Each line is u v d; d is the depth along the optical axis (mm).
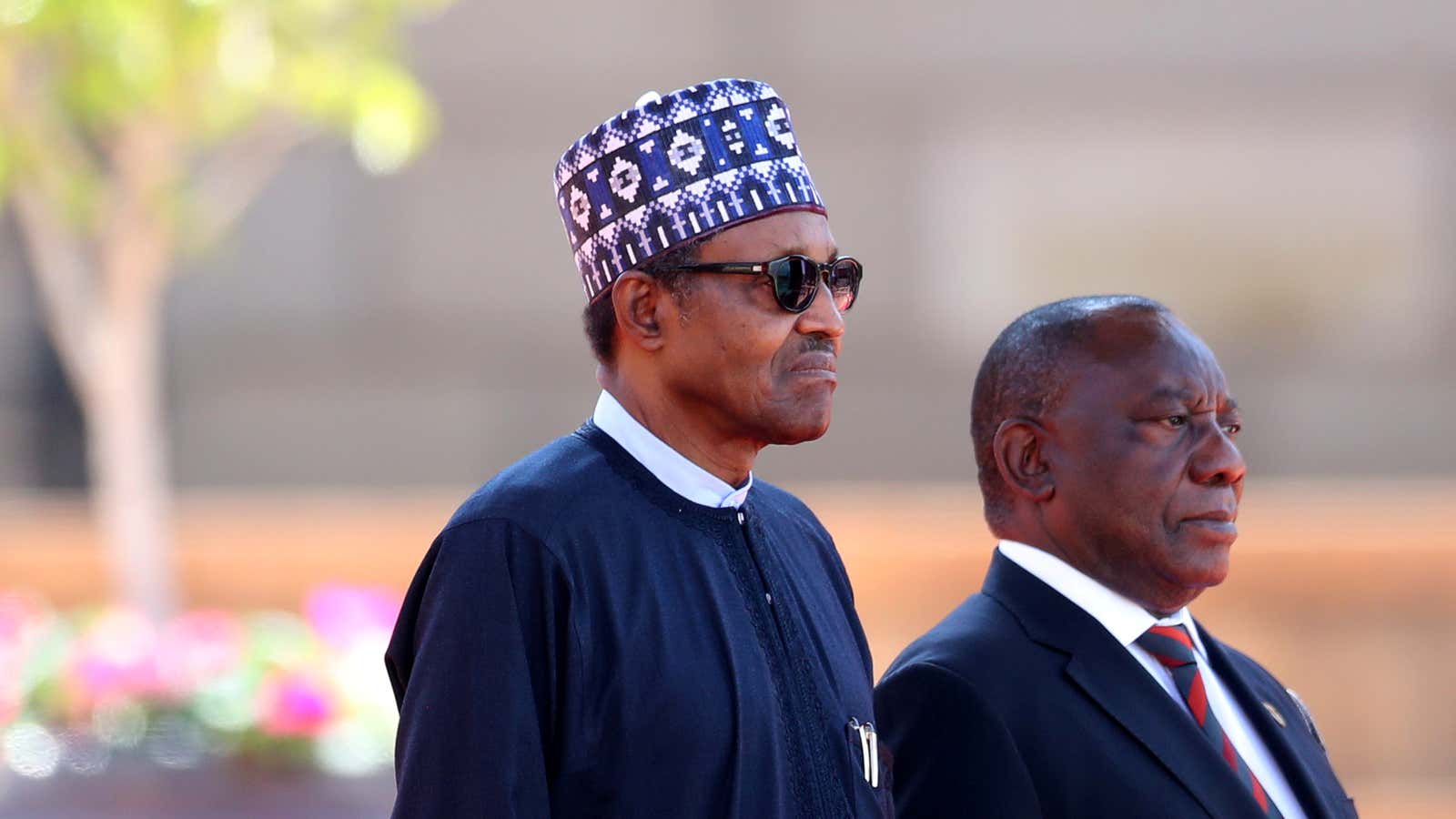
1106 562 9312
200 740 16781
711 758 7320
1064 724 8891
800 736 7715
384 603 19891
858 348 37625
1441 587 29406
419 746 7262
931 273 37375
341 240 37906
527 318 37906
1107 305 9602
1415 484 36969
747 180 7699
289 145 31250
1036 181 37125
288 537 32094
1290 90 36781
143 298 26719
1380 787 28094
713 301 7633
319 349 38031
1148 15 36812
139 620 22578
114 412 26641
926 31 37031
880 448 37719
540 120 37438
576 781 7289
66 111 26031
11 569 31516
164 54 23906
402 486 38094
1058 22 36906
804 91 37156
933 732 8859
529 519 7461
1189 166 36969
